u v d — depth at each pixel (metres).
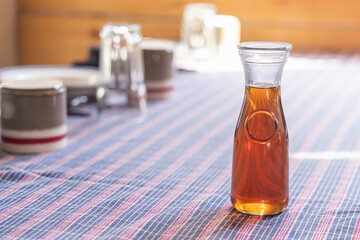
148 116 1.35
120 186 0.96
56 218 0.86
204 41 2.05
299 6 2.49
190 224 0.84
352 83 1.77
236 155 0.86
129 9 2.62
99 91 1.32
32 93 1.08
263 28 2.54
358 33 2.48
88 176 1.00
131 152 1.12
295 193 0.94
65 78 1.34
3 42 2.61
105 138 1.19
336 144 1.18
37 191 0.94
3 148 1.11
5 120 1.10
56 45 2.69
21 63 2.71
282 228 0.83
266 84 0.84
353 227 0.84
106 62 1.33
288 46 0.83
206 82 1.77
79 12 2.65
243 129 0.85
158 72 1.49
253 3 2.52
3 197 0.92
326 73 1.92
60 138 1.12
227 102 1.51
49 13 2.67
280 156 0.85
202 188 0.96
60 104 1.11
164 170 1.03
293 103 1.50
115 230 0.83
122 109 1.34
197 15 2.04
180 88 1.67
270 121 0.84
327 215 0.87
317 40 2.52
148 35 2.63
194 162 1.08
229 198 0.92
